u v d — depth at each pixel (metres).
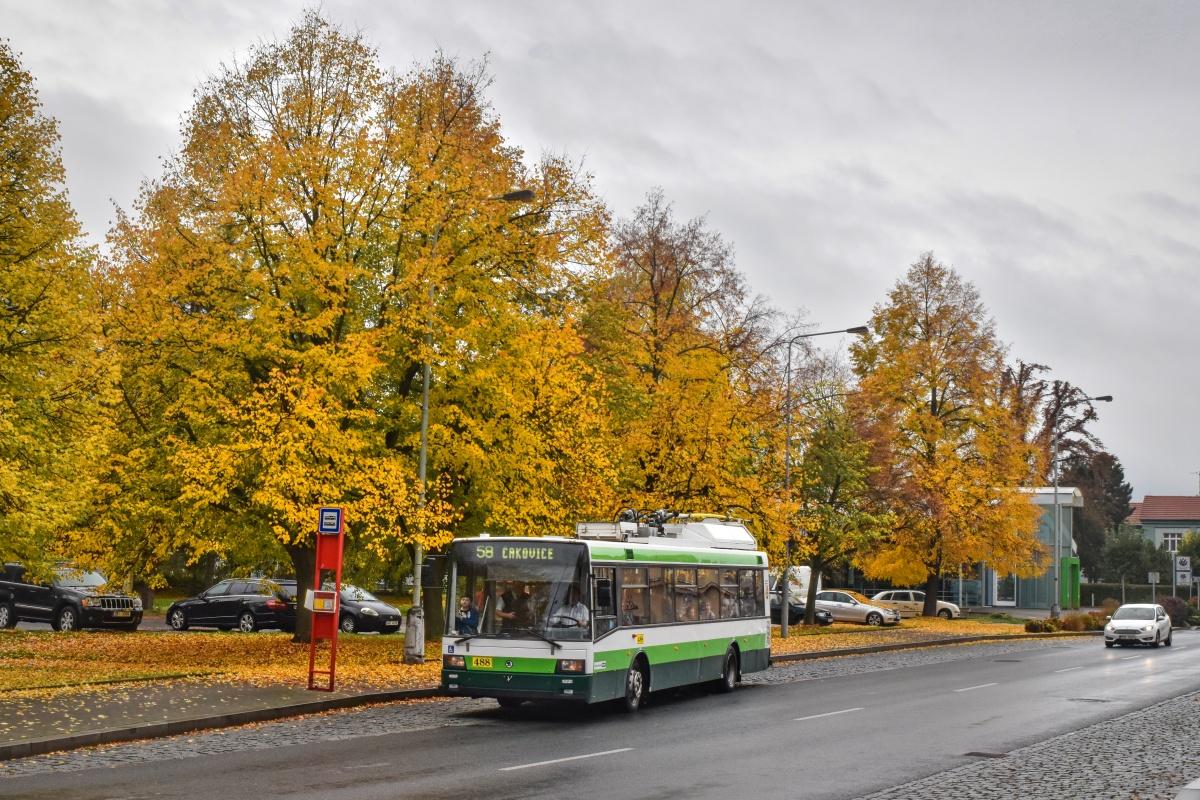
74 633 35.47
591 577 19.31
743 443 37.25
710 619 23.88
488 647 19.22
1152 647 44.22
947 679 28.05
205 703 18.14
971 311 55.59
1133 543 102.69
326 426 24.42
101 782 11.91
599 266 31.27
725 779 12.80
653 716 19.73
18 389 25.34
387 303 27.94
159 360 27.86
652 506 33.59
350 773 12.76
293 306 28.03
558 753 14.80
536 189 30.92
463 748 15.16
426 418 26.67
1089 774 13.36
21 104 26.42
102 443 25.98
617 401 34.28
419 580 26.95
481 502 29.09
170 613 41.56
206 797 11.04
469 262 28.94
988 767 13.90
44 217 26.53
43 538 26.28
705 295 39.59
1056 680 27.83
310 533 27.58
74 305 26.20
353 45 29.98
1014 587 79.00
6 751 13.52
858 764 14.12
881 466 53.34
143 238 28.20
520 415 28.39
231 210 27.25
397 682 22.56
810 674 29.67
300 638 31.50
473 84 31.45
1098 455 88.94
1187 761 14.50
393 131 28.98
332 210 27.73
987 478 53.22
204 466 24.67
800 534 38.66
